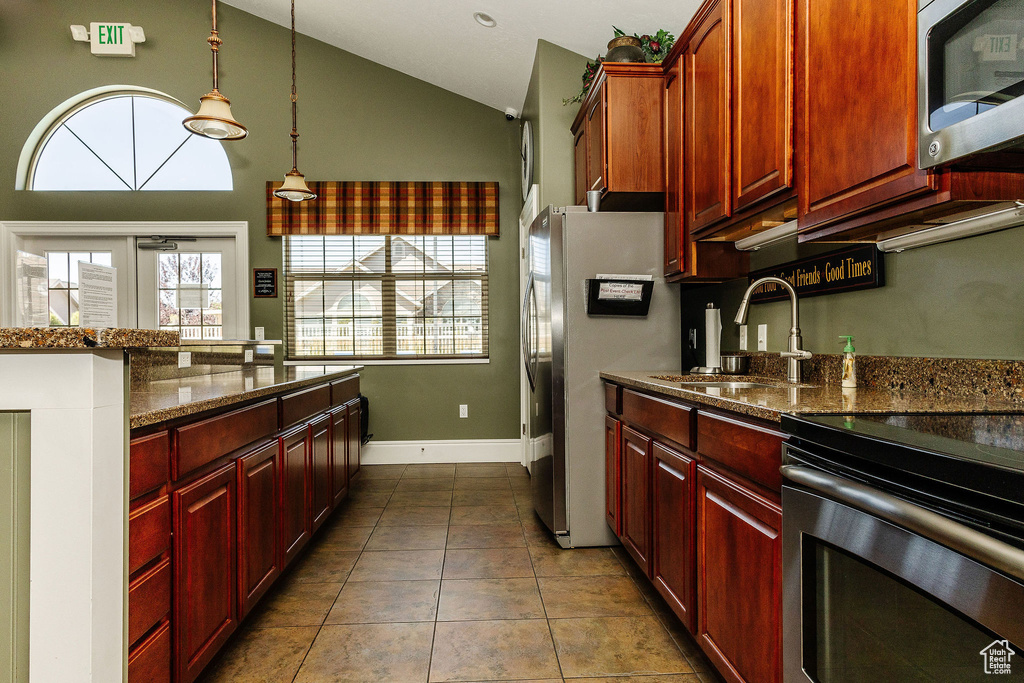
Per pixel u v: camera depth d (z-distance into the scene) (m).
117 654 1.00
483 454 4.31
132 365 2.00
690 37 2.05
